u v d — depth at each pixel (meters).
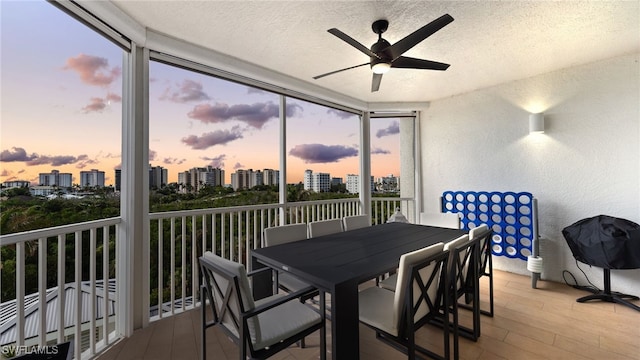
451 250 1.82
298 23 2.25
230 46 2.61
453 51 2.75
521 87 3.51
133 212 2.24
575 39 2.52
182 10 2.06
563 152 3.21
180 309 2.68
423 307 1.66
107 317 2.07
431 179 4.39
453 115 4.15
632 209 2.79
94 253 1.98
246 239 3.21
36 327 2.11
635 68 2.78
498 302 2.73
